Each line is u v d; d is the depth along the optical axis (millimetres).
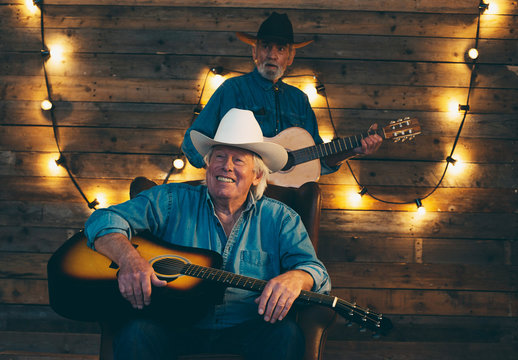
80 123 2932
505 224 2910
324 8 2980
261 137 1822
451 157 2924
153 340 1426
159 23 2971
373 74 2967
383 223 2898
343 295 2844
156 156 2920
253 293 1668
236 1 2977
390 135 2502
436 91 2969
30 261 2850
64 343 2754
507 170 2941
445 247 2887
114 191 2900
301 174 2461
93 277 1545
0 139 2926
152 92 2949
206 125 2527
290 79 2949
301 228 1771
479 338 2822
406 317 2826
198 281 1507
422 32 2975
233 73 2949
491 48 2955
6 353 2646
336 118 2947
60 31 2965
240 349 1576
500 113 2975
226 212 1755
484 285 2863
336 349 2754
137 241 1676
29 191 2896
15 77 2953
